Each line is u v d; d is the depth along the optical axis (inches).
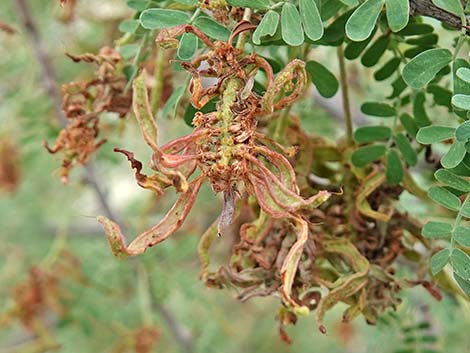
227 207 4.6
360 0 5.0
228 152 4.5
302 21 4.9
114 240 4.5
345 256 6.1
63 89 6.3
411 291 9.3
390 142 6.3
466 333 10.4
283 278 4.4
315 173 6.7
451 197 5.2
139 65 6.3
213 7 5.0
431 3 5.1
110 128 10.3
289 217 4.6
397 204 7.0
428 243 6.4
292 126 6.6
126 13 10.4
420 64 5.1
